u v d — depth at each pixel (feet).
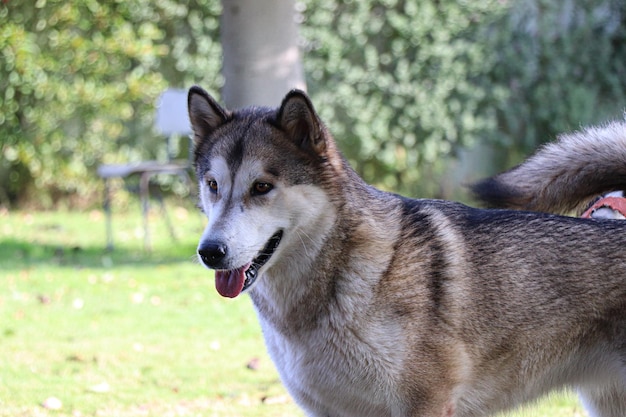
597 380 12.80
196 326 23.81
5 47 39.01
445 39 39.91
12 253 32.07
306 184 11.92
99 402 17.79
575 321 12.36
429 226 12.27
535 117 40.96
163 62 40.27
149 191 41.14
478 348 12.16
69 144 40.14
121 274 29.27
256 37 26.58
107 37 39.50
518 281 12.21
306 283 12.00
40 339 22.39
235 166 11.94
